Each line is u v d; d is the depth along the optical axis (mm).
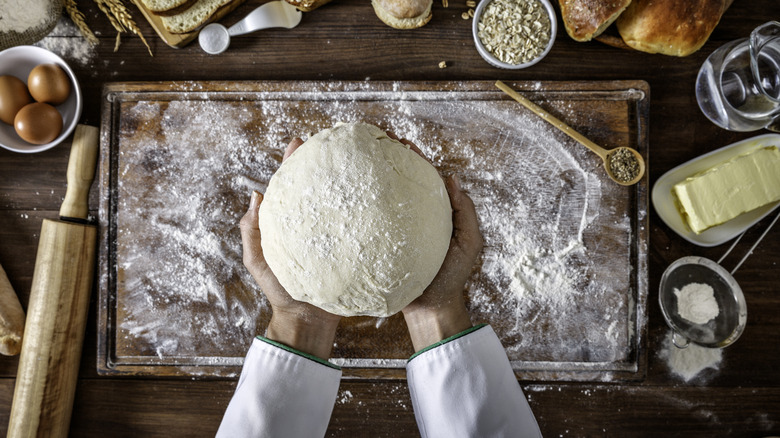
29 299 1246
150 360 1286
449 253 1066
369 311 996
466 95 1293
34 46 1254
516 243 1285
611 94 1289
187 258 1287
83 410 1313
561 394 1317
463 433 899
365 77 1336
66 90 1266
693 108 1329
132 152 1291
